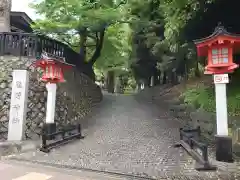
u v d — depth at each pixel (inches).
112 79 1240.2
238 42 214.7
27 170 204.7
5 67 371.2
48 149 271.4
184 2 346.0
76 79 522.0
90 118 487.2
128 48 905.5
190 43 452.8
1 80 358.3
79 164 222.5
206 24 372.5
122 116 494.6
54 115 357.1
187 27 392.2
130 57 896.9
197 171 189.8
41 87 379.2
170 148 267.4
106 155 251.0
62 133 303.0
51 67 317.7
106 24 536.4
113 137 332.5
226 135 217.3
